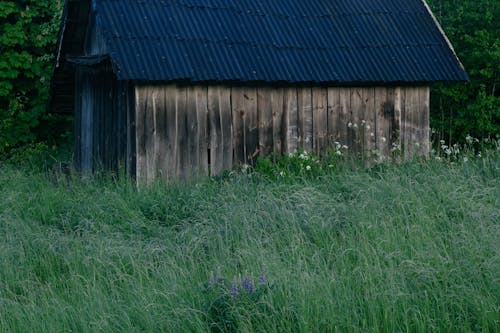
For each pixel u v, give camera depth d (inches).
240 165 500.4
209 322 236.2
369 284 252.1
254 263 280.4
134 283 278.5
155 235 359.3
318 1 565.9
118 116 505.0
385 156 551.8
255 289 244.1
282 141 518.3
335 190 404.5
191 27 493.7
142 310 241.9
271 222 334.6
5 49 768.3
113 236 350.3
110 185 454.9
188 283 266.8
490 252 271.3
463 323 229.3
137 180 467.5
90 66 542.0
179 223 375.2
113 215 392.2
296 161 478.9
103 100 536.4
